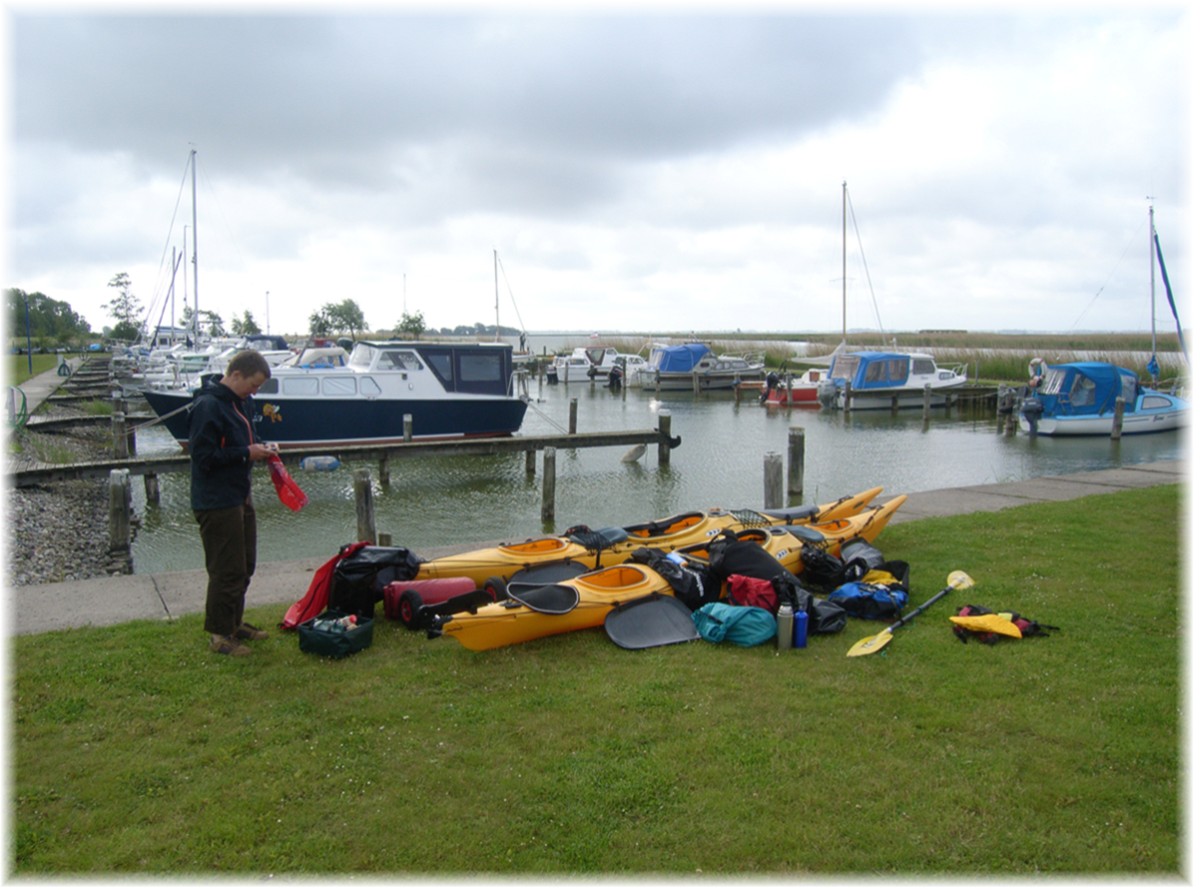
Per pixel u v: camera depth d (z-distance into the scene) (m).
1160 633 6.30
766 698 5.23
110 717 5.00
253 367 5.80
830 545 8.36
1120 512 11.01
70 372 41.75
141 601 7.44
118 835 3.88
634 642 6.16
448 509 17.17
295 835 3.89
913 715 4.99
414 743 4.72
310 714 5.07
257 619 6.76
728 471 21.56
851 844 3.78
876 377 37.03
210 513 5.77
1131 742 4.62
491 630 5.90
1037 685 5.37
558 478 20.72
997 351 49.31
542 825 3.96
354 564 6.70
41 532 13.56
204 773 4.41
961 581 7.50
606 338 90.38
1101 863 3.64
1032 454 24.14
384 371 22.25
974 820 3.95
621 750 4.61
